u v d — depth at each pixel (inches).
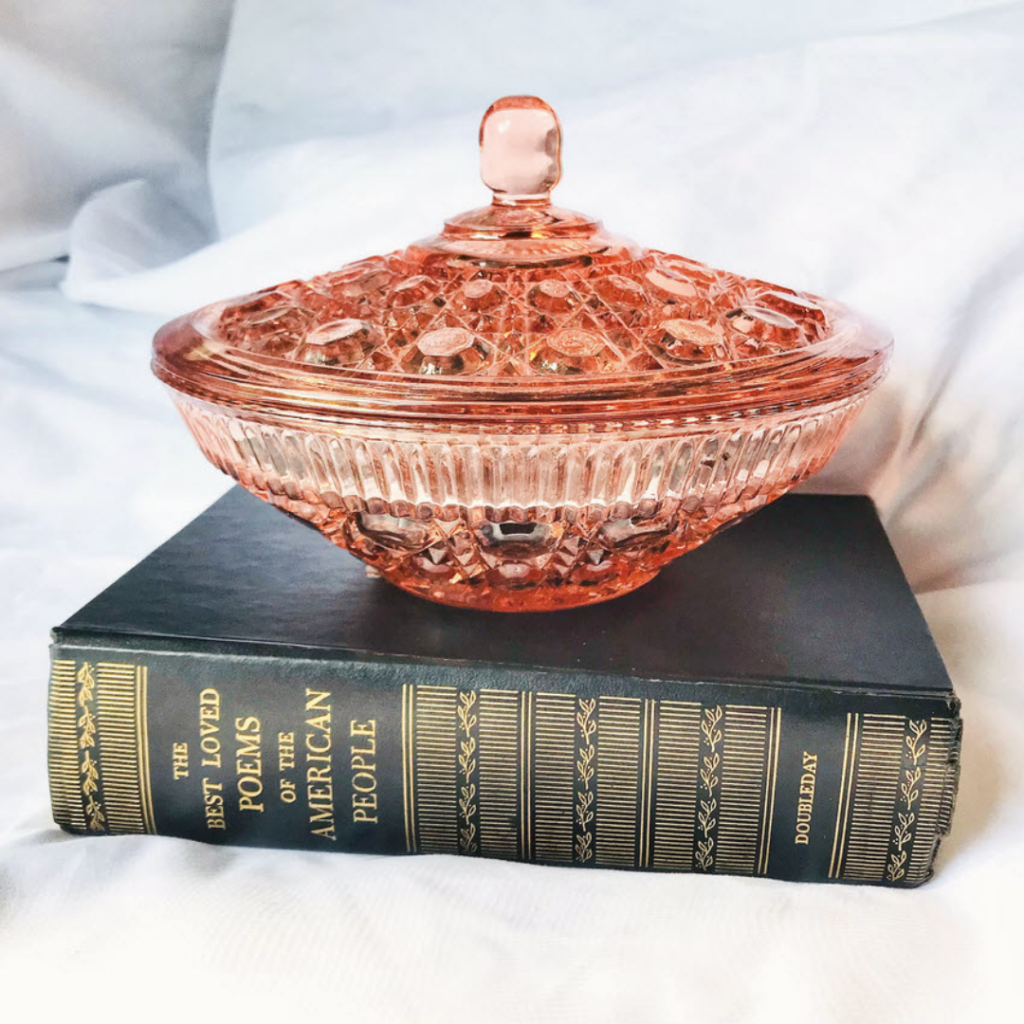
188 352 15.3
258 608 17.2
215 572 18.8
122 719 16.0
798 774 15.0
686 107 22.2
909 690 14.8
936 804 14.9
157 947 13.9
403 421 13.2
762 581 18.8
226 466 16.0
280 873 15.3
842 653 15.9
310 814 16.0
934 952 13.8
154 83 26.6
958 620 20.7
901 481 23.8
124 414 26.1
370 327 15.0
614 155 22.6
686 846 15.6
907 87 21.3
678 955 13.8
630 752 15.2
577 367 14.0
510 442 13.4
